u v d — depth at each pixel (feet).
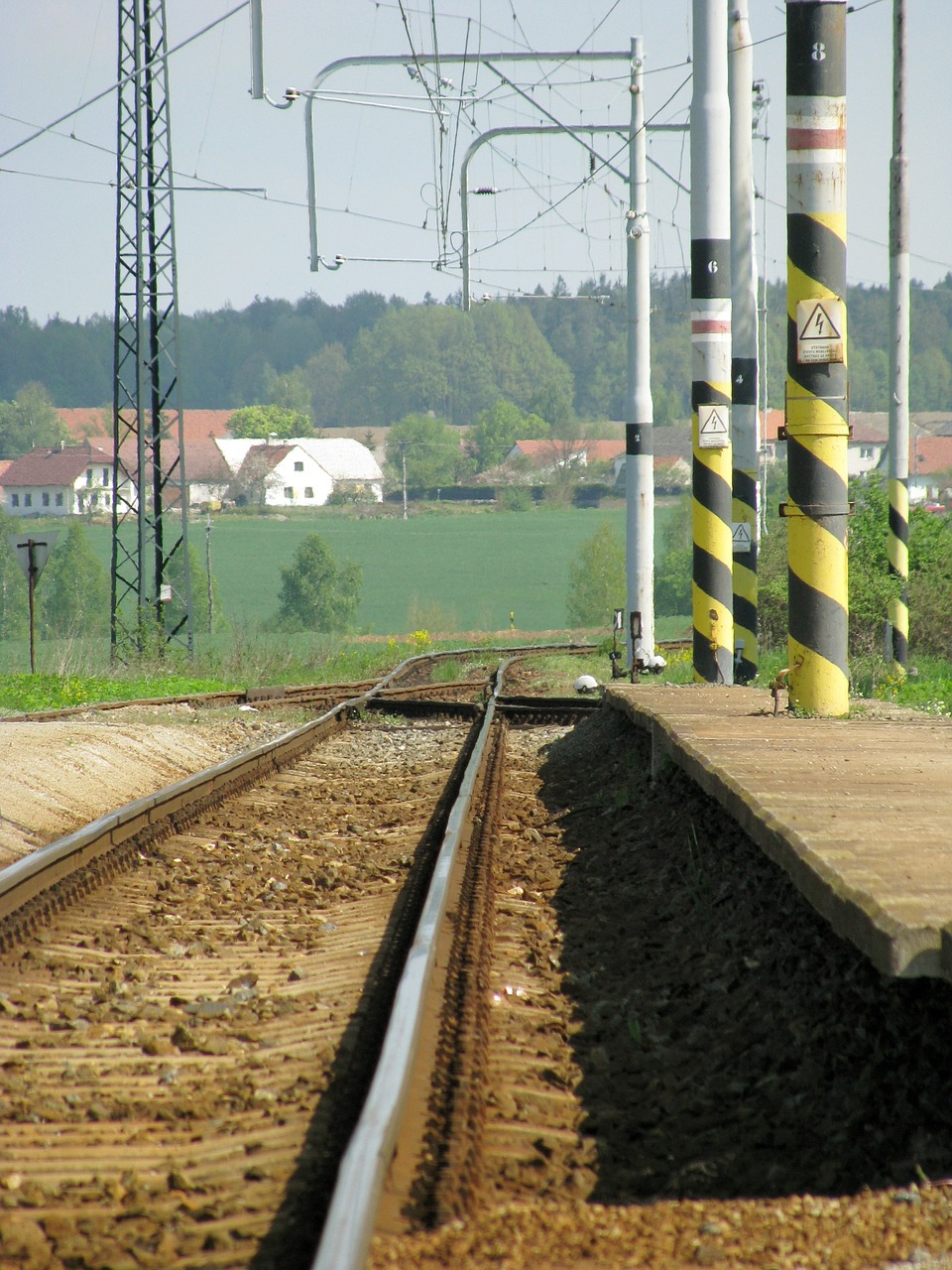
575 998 74.13
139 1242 44.27
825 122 138.41
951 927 53.88
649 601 293.02
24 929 82.53
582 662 400.26
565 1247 42.42
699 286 215.72
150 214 405.59
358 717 242.99
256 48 299.79
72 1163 51.31
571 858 112.47
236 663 380.99
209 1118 56.08
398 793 150.61
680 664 344.49
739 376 256.52
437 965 71.87
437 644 612.29
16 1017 68.59
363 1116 47.01
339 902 96.89
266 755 163.12
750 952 76.54
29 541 293.84
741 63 252.83
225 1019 69.21
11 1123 54.95
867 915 57.36
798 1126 55.47
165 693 285.84
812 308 140.77
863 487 370.53
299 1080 59.11
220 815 130.72
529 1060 62.64
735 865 90.89
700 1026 68.54
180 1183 48.96
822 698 144.77
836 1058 59.06
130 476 412.16
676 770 126.93
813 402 142.51
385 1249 41.16
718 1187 50.42
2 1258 42.65
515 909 91.50
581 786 151.74
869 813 81.51
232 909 94.12
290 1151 51.57
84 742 165.07
